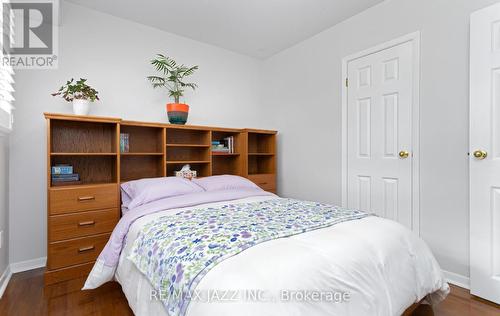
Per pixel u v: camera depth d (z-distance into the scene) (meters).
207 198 2.07
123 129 2.68
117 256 1.63
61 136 2.36
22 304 1.69
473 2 1.83
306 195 3.16
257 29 2.90
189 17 2.65
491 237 1.72
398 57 2.26
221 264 0.95
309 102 3.11
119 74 2.66
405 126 2.22
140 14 2.60
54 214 1.96
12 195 2.16
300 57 3.22
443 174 2.00
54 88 2.33
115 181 2.39
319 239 1.18
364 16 2.52
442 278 1.45
